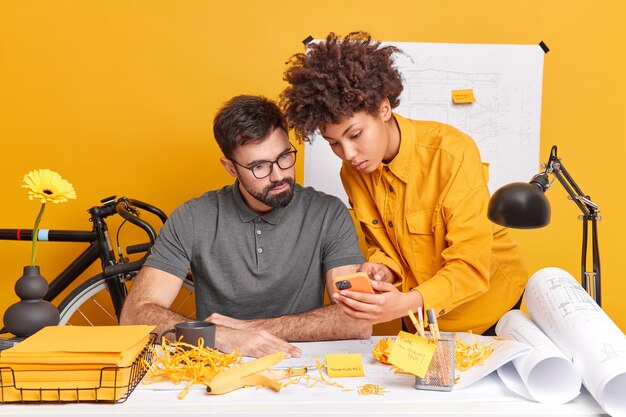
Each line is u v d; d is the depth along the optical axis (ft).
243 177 6.33
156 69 9.38
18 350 4.14
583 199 5.52
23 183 9.45
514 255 7.06
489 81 9.34
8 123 9.42
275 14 9.30
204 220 6.84
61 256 9.57
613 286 9.53
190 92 9.39
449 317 6.93
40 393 4.12
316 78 5.78
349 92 5.63
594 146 9.48
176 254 6.73
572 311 4.63
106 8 9.34
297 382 4.58
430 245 6.52
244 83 9.36
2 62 9.38
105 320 9.58
